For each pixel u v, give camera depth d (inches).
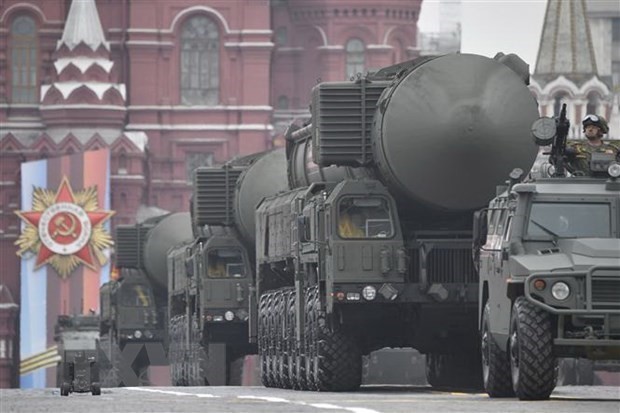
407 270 2679.6
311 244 2854.3
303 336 2960.1
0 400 2170.3
